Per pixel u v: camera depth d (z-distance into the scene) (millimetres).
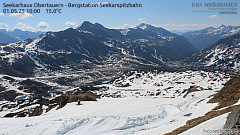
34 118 49938
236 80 68375
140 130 39906
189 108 61656
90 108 63500
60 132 37531
